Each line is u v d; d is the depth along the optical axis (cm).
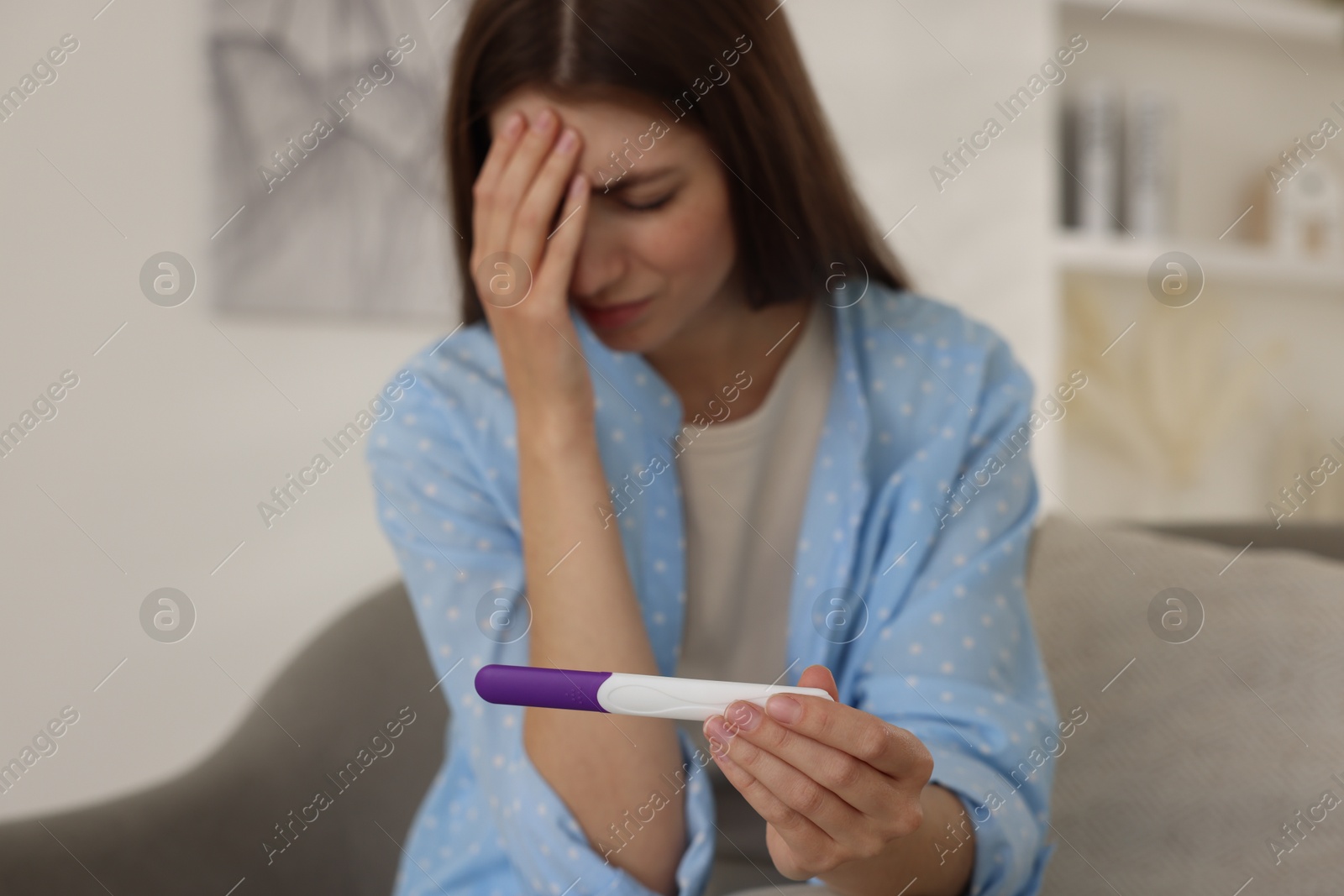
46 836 98
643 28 70
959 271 215
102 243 166
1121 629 89
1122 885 79
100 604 167
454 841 82
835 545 80
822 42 210
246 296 173
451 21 182
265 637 174
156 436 169
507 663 78
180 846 103
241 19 172
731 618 88
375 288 180
